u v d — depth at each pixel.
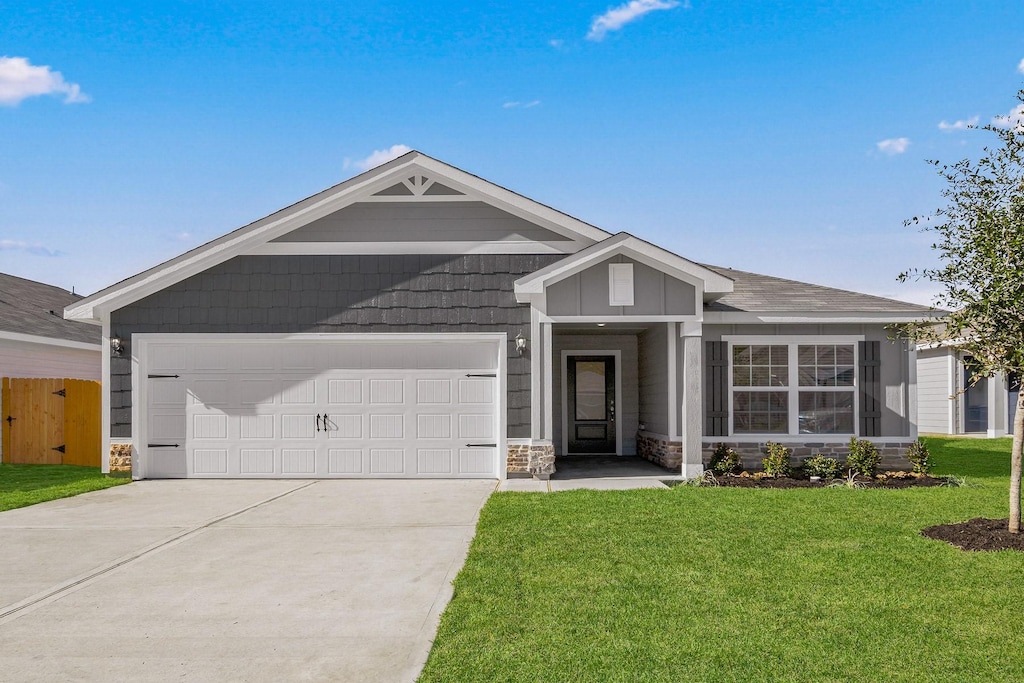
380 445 12.84
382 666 4.48
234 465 12.90
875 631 4.89
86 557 7.25
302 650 4.76
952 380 22.47
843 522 8.27
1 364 16.69
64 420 15.79
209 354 12.99
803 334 13.33
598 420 16.81
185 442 12.90
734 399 13.36
